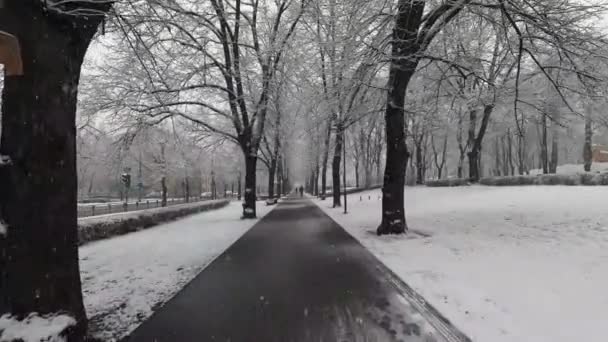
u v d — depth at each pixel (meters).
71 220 4.02
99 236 12.65
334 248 9.88
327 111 16.84
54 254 3.78
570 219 9.84
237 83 18.91
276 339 4.12
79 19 4.14
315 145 37.31
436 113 16.33
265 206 32.47
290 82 18.00
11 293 3.56
